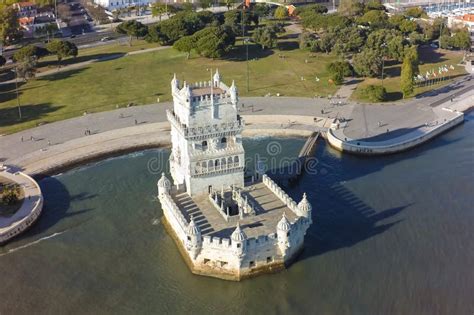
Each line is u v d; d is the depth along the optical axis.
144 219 118.69
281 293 94.81
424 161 143.75
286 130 163.38
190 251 98.50
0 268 103.38
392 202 122.88
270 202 111.06
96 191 131.62
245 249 94.88
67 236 113.31
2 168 141.38
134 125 168.38
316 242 108.06
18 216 117.50
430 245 105.94
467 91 191.50
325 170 140.75
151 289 96.75
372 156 147.62
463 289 93.56
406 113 172.75
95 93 199.25
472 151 148.25
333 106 181.00
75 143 156.50
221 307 92.25
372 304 91.00
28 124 171.00
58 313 91.25
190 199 112.25
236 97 107.06
